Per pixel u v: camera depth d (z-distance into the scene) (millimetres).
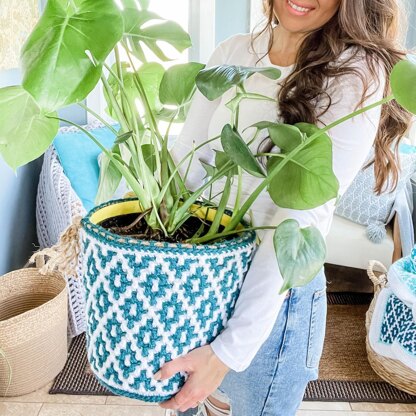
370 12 845
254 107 882
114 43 479
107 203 776
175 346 673
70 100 479
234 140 621
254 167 617
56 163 2133
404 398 1827
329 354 2051
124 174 703
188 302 649
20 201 2281
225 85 581
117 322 659
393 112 933
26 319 1604
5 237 2088
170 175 763
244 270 706
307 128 686
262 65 925
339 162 775
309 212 760
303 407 1771
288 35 884
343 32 809
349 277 2580
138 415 1680
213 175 789
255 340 722
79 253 820
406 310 1758
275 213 811
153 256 620
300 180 669
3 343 1581
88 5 500
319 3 778
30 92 465
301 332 933
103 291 654
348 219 2408
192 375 701
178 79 775
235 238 702
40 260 1932
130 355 674
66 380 1810
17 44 1882
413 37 2637
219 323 706
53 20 485
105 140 2332
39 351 1684
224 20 2686
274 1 856
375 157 1010
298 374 968
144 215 727
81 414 1669
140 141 760
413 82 509
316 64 797
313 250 631
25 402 1702
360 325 2252
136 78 755
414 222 2459
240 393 972
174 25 748
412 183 2482
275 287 728
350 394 1836
